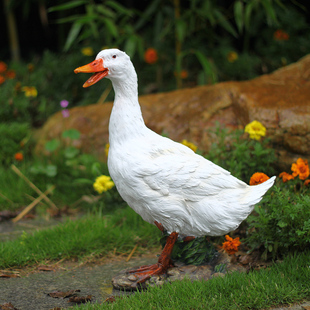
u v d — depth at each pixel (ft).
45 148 29.01
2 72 37.06
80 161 26.78
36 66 42.16
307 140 20.99
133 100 15.34
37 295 15.02
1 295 15.02
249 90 24.67
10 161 28.78
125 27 33.17
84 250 18.65
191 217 14.90
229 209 14.69
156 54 33.22
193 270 15.56
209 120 24.82
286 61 37.88
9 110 33.47
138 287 15.10
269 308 13.16
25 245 18.66
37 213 24.16
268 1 29.01
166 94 28.86
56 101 38.68
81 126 29.53
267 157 20.68
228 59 37.01
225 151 21.38
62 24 41.65
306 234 15.58
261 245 16.71
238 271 15.25
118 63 14.98
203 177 14.69
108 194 23.39
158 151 14.88
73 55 39.88
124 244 19.29
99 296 14.85
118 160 14.89
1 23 48.34
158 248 19.25
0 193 25.22
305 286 13.96
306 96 23.15
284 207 15.76
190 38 38.70
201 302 13.29
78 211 24.16
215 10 32.42
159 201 14.55
